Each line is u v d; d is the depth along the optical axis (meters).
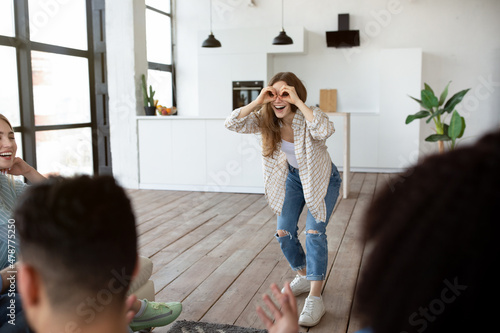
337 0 7.64
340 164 7.47
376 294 0.35
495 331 0.32
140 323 1.97
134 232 0.69
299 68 7.93
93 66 6.06
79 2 5.77
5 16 4.66
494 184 0.31
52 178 0.70
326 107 7.80
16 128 4.85
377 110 7.68
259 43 7.55
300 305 2.50
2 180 1.72
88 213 0.63
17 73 4.83
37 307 0.66
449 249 0.32
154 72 7.82
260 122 2.35
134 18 5.91
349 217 4.49
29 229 0.64
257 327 2.23
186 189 6.01
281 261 3.22
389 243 0.35
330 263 3.17
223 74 7.75
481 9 7.16
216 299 2.58
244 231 4.05
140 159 6.11
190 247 3.58
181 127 5.94
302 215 4.70
